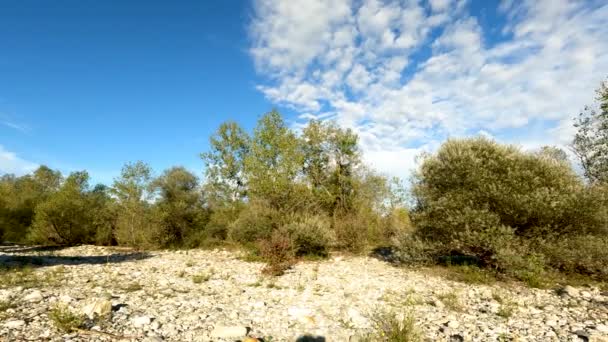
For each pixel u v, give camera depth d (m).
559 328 8.12
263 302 10.25
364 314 9.30
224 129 31.89
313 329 8.12
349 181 28.67
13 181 42.44
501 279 13.38
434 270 15.41
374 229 24.75
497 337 7.55
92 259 20.91
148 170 28.22
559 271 14.23
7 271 14.94
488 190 13.80
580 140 19.06
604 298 10.89
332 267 17.20
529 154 15.07
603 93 17.03
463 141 16.36
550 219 13.27
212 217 30.41
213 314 9.06
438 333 7.82
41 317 8.15
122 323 8.04
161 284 12.93
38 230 29.11
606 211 12.77
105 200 32.81
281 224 22.00
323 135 29.89
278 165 25.08
